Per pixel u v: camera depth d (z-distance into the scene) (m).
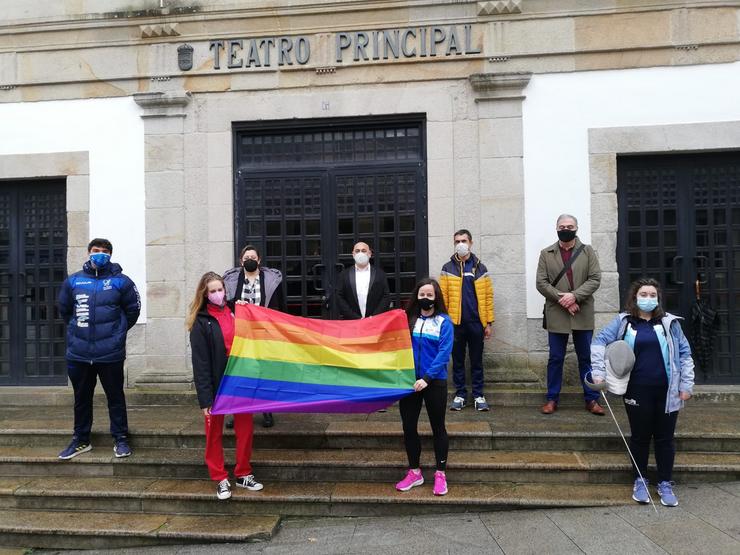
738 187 6.38
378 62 6.62
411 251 6.70
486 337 5.90
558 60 6.39
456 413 5.79
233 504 4.60
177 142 6.82
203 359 4.57
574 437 5.02
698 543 3.74
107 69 6.91
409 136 6.77
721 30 6.20
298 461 4.86
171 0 6.80
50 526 4.43
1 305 7.18
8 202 7.20
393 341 4.65
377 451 5.11
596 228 6.34
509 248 6.42
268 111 6.77
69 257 6.90
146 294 6.80
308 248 6.83
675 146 6.24
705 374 6.39
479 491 4.55
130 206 6.86
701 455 4.88
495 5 6.41
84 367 5.10
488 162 6.47
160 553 4.16
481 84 6.41
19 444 5.50
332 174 6.82
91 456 5.13
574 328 5.69
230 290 5.56
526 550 3.79
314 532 4.29
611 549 3.72
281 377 4.68
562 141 6.39
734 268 6.39
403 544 4.00
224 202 6.79
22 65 7.00
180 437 5.34
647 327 4.36
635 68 6.30
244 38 6.77
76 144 6.95
